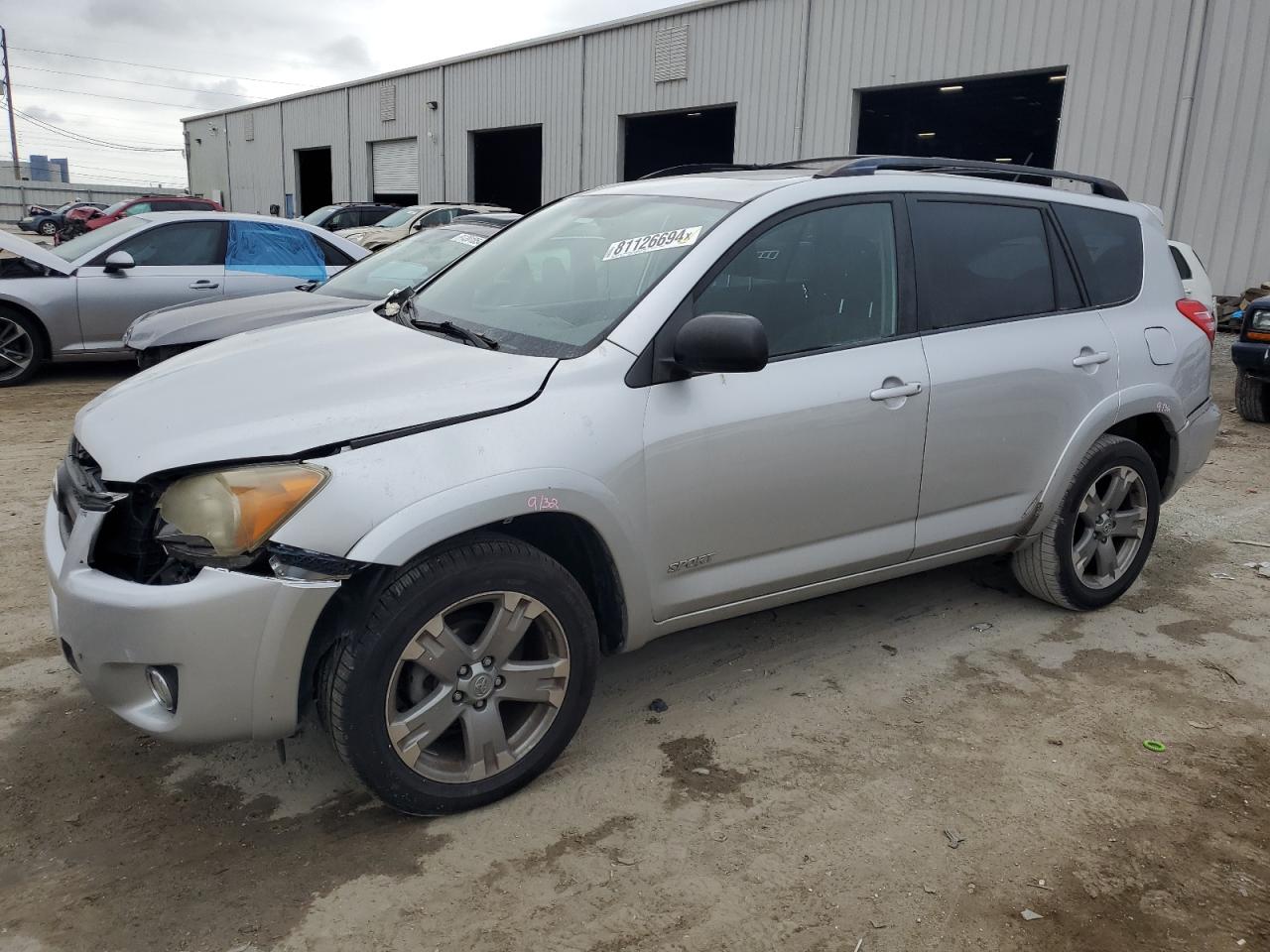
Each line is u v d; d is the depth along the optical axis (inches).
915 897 100.2
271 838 107.1
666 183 149.3
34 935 92.0
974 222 150.0
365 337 131.0
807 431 127.0
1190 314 178.5
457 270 155.1
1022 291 154.8
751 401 122.5
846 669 149.6
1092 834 111.3
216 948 91.1
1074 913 98.8
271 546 95.3
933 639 161.3
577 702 116.6
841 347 132.6
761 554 129.5
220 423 102.3
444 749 112.4
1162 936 96.3
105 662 98.3
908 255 140.8
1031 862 106.3
